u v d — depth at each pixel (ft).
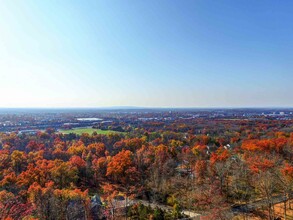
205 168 241.76
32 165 231.30
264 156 270.87
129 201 197.77
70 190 194.18
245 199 199.41
